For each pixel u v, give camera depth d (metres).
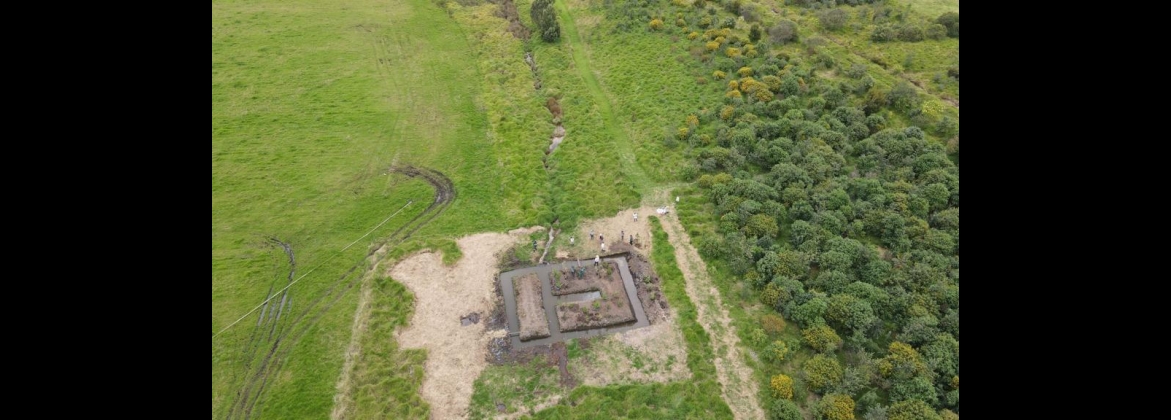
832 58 75.31
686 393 40.53
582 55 83.38
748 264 48.56
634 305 47.56
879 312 44.53
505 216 56.12
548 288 48.81
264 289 47.41
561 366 42.66
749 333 44.03
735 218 52.78
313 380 41.25
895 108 67.06
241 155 61.34
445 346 44.06
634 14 87.56
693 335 44.28
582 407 39.78
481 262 51.09
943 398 38.62
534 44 85.94
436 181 59.97
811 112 65.31
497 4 97.12
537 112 71.38
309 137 64.81
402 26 88.56
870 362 40.25
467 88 75.94
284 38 82.44
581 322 45.66
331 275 49.06
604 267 50.53
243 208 54.97
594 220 55.53
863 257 48.59
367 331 44.59
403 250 51.41
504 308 47.25
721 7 89.88
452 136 66.69
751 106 67.12
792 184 55.59
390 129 67.12
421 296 47.78
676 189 58.69
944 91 70.12
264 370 41.69
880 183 56.12
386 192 58.09
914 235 50.50
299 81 74.12
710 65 76.19
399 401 40.09
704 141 63.94
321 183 58.66
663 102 71.12
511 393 40.97
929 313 43.72
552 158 64.19
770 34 80.94
